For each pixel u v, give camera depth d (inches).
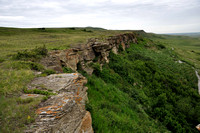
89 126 231.5
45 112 166.2
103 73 740.7
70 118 185.3
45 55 463.8
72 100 210.5
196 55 2652.6
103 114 359.3
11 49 595.2
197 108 733.3
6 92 204.7
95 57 836.0
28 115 156.8
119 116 399.9
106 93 522.6
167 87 912.9
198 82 1202.0
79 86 297.9
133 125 386.0
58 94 221.0
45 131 142.1
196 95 890.1
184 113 689.0
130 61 1195.3
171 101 767.1
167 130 507.5
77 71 584.7
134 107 549.6
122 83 767.1
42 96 203.3
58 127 157.0
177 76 1170.0
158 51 1977.1
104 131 286.7
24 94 212.1
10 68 313.6
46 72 340.5
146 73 994.1
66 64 515.5
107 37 1152.2
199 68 1598.2
